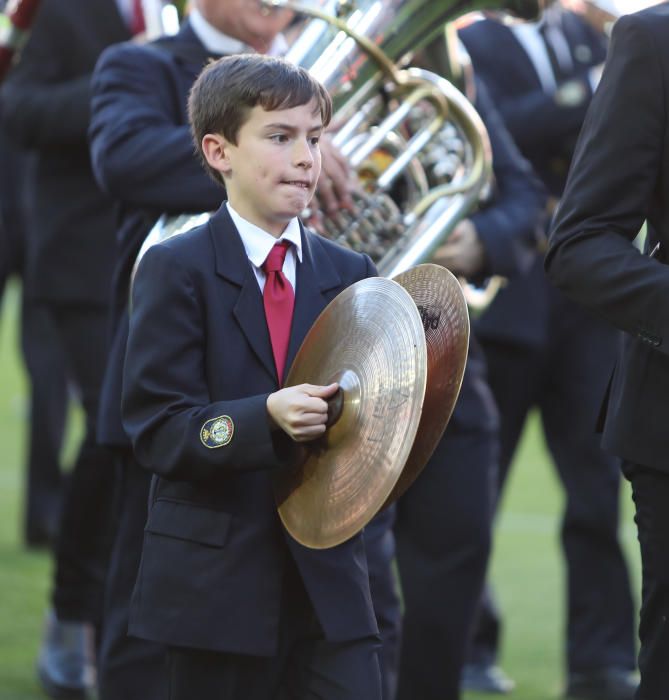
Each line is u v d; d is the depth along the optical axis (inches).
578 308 714.2
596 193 426.9
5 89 705.0
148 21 701.9
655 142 424.2
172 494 414.3
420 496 605.6
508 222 611.8
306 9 531.5
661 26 425.1
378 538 516.7
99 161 529.7
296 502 405.1
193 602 403.5
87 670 667.4
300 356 415.8
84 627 669.3
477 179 557.9
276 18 535.8
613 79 428.1
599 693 698.2
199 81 422.9
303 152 411.2
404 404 383.6
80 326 690.2
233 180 420.8
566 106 740.0
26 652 711.7
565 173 752.3
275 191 411.5
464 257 600.7
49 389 900.6
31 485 901.8
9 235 944.9
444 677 607.5
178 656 416.2
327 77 530.9
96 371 682.8
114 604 527.5
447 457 604.4
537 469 1246.9
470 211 558.6
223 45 543.8
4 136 944.3
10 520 985.5
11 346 2118.6
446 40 596.1
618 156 424.8
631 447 430.0
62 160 695.1
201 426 399.5
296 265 428.1
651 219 434.9
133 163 519.8
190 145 518.9
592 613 708.0
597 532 711.7
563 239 432.1
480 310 613.0
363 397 394.6
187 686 414.9
